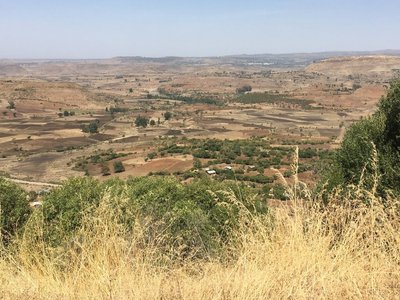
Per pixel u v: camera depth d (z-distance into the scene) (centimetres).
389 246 374
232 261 412
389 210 409
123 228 416
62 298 344
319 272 352
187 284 355
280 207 447
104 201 455
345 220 420
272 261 376
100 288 353
